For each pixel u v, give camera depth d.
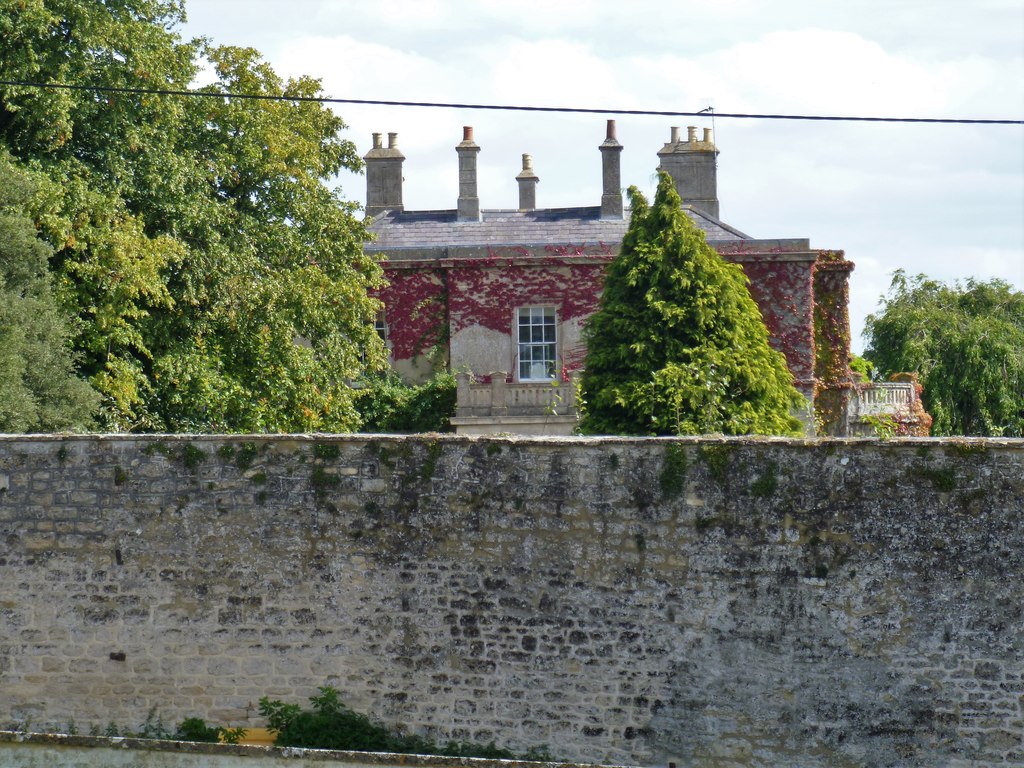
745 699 32.06
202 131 67.19
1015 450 31.12
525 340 87.00
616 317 66.81
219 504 33.84
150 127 60.38
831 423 88.50
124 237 56.62
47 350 52.03
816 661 31.83
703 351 64.75
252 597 33.72
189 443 33.94
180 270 62.38
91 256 57.31
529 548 32.94
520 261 86.69
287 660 33.62
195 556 33.88
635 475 32.59
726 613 32.19
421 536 33.31
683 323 65.94
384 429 84.19
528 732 32.84
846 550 31.77
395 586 33.38
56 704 34.06
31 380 51.75
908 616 31.50
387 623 33.41
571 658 32.75
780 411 65.75
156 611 33.94
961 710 31.27
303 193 70.00
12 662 34.19
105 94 59.19
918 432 91.62
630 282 66.31
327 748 32.97
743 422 62.53
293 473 33.69
